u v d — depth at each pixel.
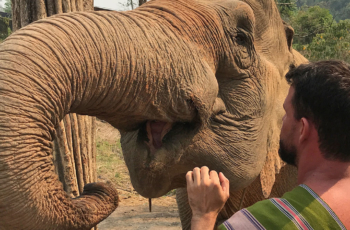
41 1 3.11
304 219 1.11
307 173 1.27
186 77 1.90
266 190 2.59
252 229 1.13
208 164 2.18
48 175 1.55
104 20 1.76
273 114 2.64
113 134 10.56
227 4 2.30
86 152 3.46
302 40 16.02
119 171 7.93
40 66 1.48
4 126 1.36
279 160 2.75
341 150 1.19
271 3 2.66
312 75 1.25
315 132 1.24
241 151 2.29
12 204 1.40
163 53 1.84
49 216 1.53
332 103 1.17
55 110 1.55
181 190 3.15
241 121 2.32
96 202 1.83
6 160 1.36
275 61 2.68
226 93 2.32
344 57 9.52
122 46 1.72
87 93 1.67
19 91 1.41
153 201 6.64
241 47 2.32
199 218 1.40
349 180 1.19
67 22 1.66
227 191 1.44
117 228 5.35
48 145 1.56
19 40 1.51
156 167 2.00
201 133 2.13
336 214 1.12
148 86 1.79
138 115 1.89
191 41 2.02
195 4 2.19
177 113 1.93
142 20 1.89
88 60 1.62
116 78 1.71
